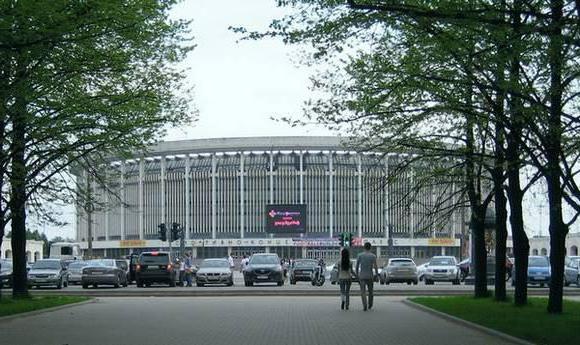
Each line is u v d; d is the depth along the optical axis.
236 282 52.97
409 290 36.69
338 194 103.50
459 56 16.20
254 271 43.03
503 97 16.91
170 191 109.12
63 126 23.31
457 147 24.05
